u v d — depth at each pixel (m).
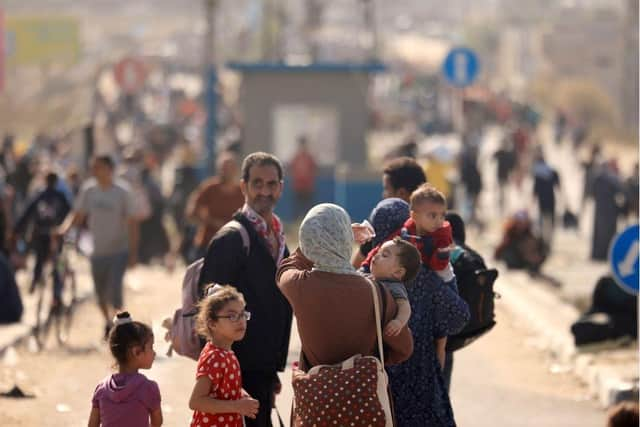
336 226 15.80
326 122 74.81
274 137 74.81
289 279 16.00
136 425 16.66
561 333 33.25
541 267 49.69
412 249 16.30
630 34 153.38
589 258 57.50
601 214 56.94
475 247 58.31
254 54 189.50
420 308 17.70
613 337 30.92
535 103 190.25
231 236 18.61
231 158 30.70
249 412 16.80
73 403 25.66
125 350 16.69
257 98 74.50
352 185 69.06
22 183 57.44
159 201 51.38
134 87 82.06
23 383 26.73
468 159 66.88
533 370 30.12
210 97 68.75
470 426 24.86
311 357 16.06
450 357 20.52
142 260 51.16
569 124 140.75
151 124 143.12
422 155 69.69
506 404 26.77
